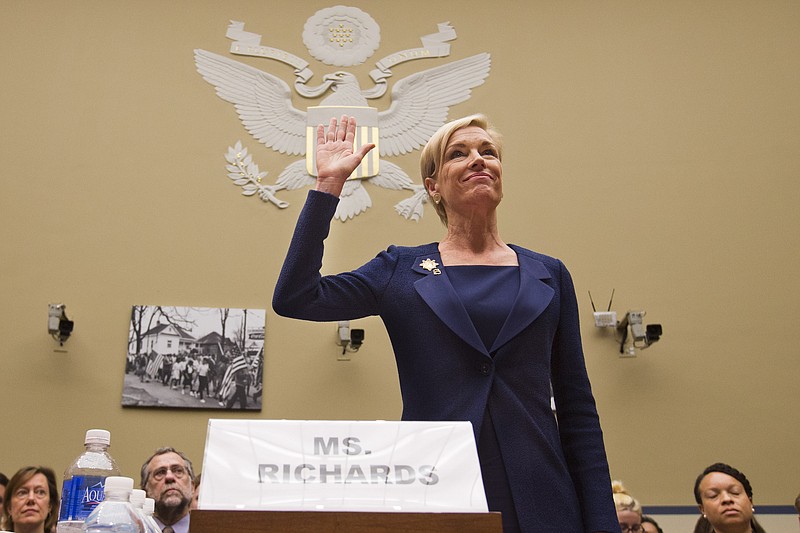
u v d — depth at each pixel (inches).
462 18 338.3
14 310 288.7
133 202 305.1
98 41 323.9
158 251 300.2
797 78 329.4
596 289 304.3
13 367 282.0
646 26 337.4
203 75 323.0
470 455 56.2
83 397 281.0
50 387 281.1
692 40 335.3
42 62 319.0
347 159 73.5
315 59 330.6
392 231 307.4
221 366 286.7
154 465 209.8
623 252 308.8
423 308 71.5
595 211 313.6
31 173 304.8
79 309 290.8
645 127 324.2
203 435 279.9
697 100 327.3
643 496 280.8
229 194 309.3
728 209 314.0
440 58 333.1
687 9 339.3
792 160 319.3
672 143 322.0
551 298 72.7
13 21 322.3
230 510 51.9
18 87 314.5
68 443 276.2
